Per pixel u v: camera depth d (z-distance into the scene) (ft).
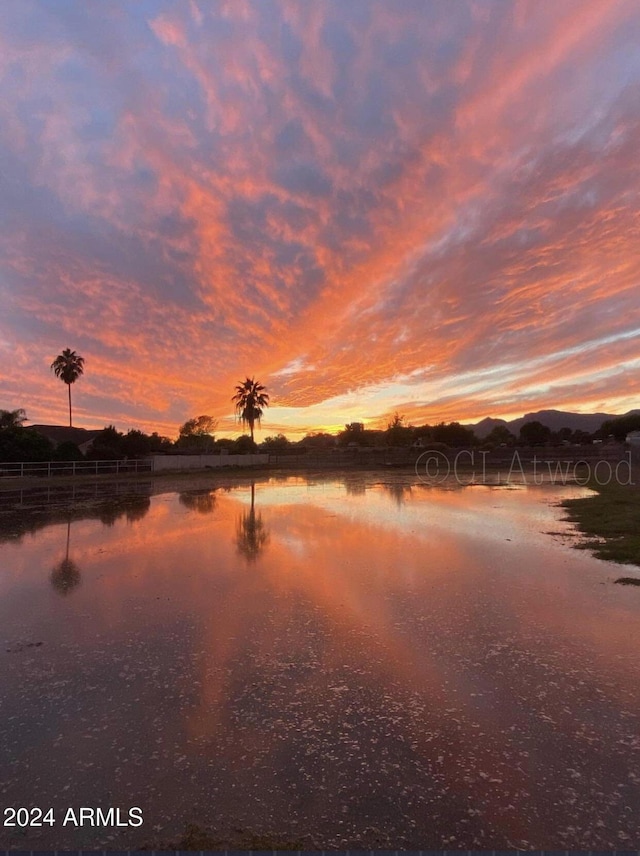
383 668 13.48
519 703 11.53
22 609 18.97
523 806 8.16
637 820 7.84
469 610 18.26
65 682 12.81
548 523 39.32
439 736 10.19
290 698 11.85
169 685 12.59
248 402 197.16
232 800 8.40
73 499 61.00
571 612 17.95
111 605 19.36
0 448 99.76
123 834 7.74
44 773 9.16
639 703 11.50
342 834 7.64
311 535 34.58
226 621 17.43
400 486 82.28
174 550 29.81
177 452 178.19
